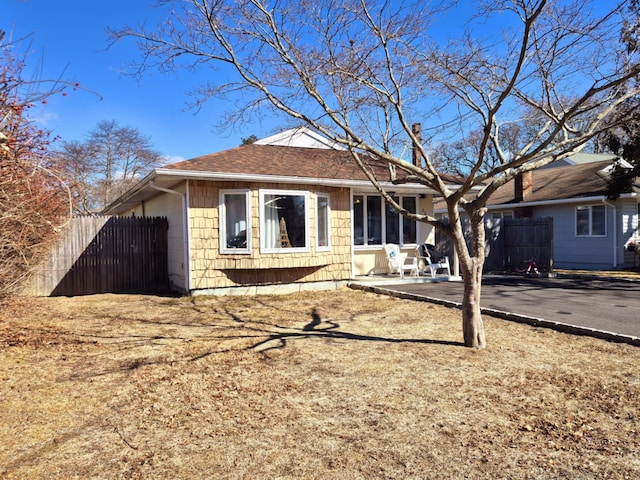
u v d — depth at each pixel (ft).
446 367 16.12
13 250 15.87
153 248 41.11
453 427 11.46
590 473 9.24
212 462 9.86
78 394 13.96
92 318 26.45
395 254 42.42
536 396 13.38
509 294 32.55
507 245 50.57
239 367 16.53
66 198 19.83
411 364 16.55
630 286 37.04
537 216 62.13
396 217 44.32
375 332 21.86
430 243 45.91
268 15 17.58
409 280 39.32
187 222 33.35
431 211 45.80
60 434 11.24
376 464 9.73
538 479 9.07
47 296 36.47
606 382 14.35
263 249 34.53
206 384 14.76
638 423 11.47
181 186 35.17
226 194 34.40
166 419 12.10
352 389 14.17
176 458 10.03
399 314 26.37
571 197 55.42
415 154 40.24
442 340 19.95
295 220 35.96
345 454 10.17
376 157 21.38
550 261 45.98
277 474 9.36
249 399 13.47
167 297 34.60
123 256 39.91
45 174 16.69
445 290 34.58
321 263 37.35
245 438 10.98
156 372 16.05
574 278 43.29
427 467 9.58
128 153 101.81
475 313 18.60
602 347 18.35
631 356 17.06
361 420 11.95
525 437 10.85
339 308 28.94
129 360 17.57
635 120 20.26
